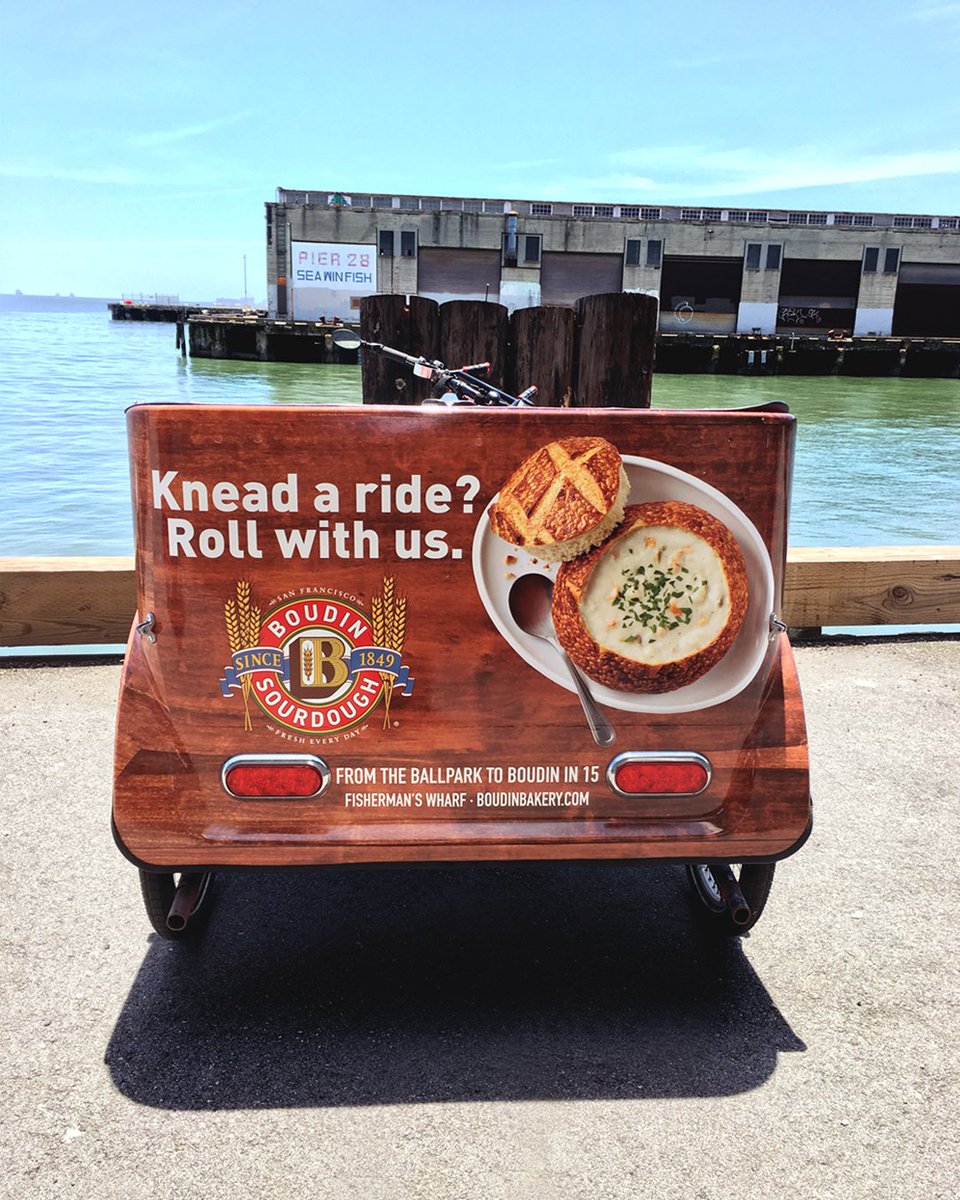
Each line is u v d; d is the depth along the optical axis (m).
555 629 2.48
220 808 2.53
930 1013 2.89
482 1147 2.34
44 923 3.27
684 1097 2.52
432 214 66.75
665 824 2.60
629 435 2.40
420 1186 2.22
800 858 3.81
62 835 3.85
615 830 2.58
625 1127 2.41
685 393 42.91
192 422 2.33
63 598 5.84
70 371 42.34
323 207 66.50
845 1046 2.74
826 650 6.38
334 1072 2.59
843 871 3.72
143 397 30.94
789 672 2.65
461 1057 2.66
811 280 70.44
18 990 2.92
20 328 101.75
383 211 66.62
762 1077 2.60
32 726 4.92
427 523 2.40
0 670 5.75
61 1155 2.30
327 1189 2.21
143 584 2.45
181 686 2.47
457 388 4.11
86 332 91.38
